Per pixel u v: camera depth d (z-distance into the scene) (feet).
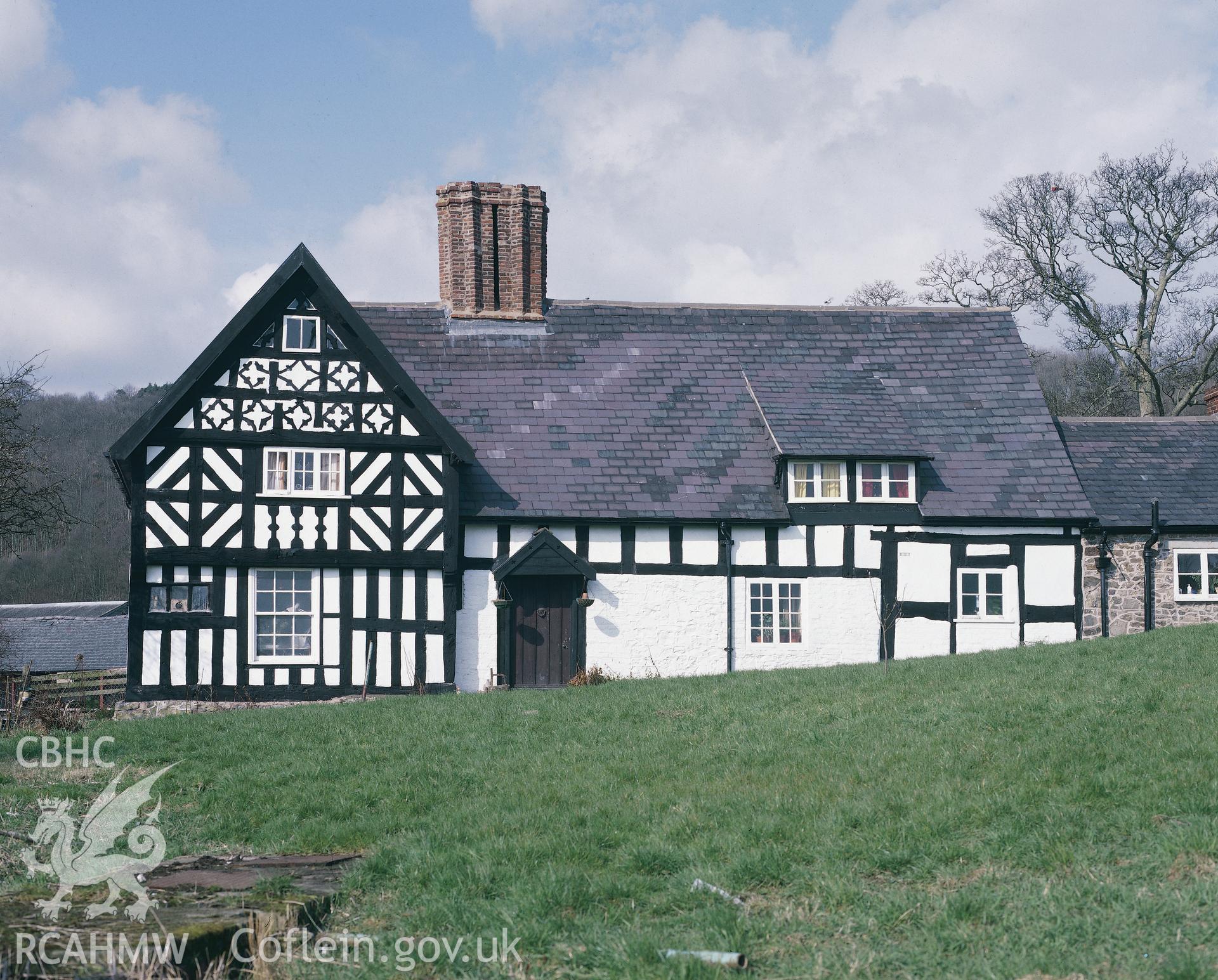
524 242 87.45
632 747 43.27
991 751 37.93
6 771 45.11
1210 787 31.86
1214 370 126.72
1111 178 123.44
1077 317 129.29
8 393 92.17
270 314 71.67
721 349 87.20
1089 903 25.49
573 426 80.48
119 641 132.16
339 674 70.44
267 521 70.49
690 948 24.77
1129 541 78.74
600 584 74.95
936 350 88.58
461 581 73.31
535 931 26.02
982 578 77.46
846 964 23.67
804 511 76.69
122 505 203.00
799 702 49.39
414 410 72.64
